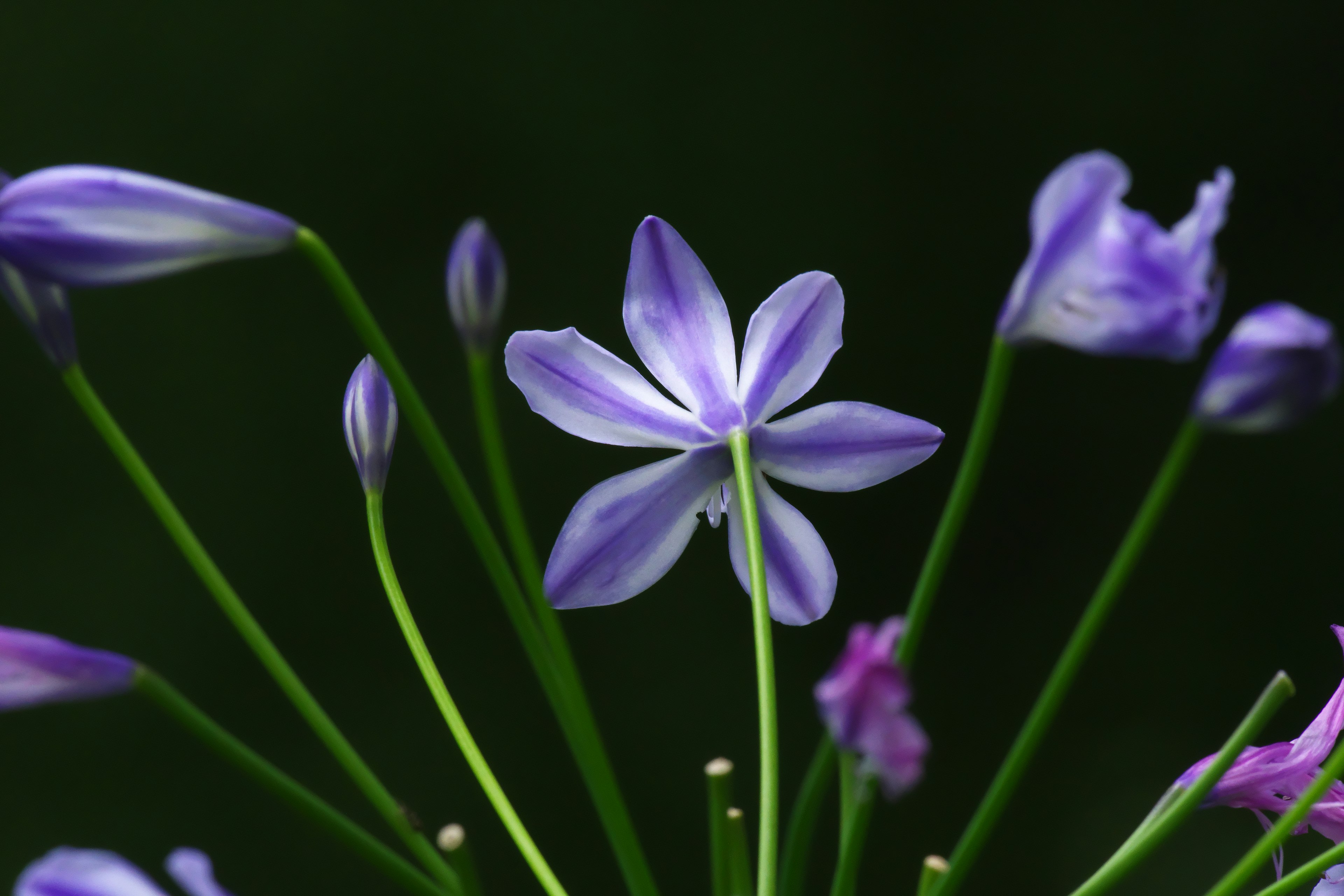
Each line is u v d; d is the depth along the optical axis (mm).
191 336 2047
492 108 2129
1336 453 2068
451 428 2027
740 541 632
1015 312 586
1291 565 2062
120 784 1877
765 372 627
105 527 1987
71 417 2004
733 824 604
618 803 602
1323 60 2135
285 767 1925
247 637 597
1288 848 1788
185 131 2096
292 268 2090
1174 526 2090
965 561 2090
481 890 589
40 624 1943
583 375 627
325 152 2115
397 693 1969
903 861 1956
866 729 562
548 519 2000
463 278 597
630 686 1964
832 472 630
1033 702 2051
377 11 2117
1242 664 2047
